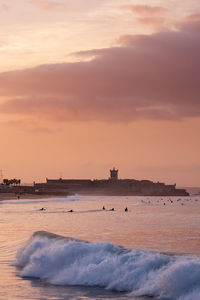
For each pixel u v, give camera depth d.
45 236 25.69
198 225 60.81
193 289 14.45
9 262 23.05
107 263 17.97
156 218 81.88
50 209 124.50
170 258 17.50
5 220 72.25
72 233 45.75
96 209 129.12
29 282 18.22
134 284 16.36
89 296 15.71
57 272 19.05
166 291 15.09
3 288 17.27
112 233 45.44
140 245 33.69
